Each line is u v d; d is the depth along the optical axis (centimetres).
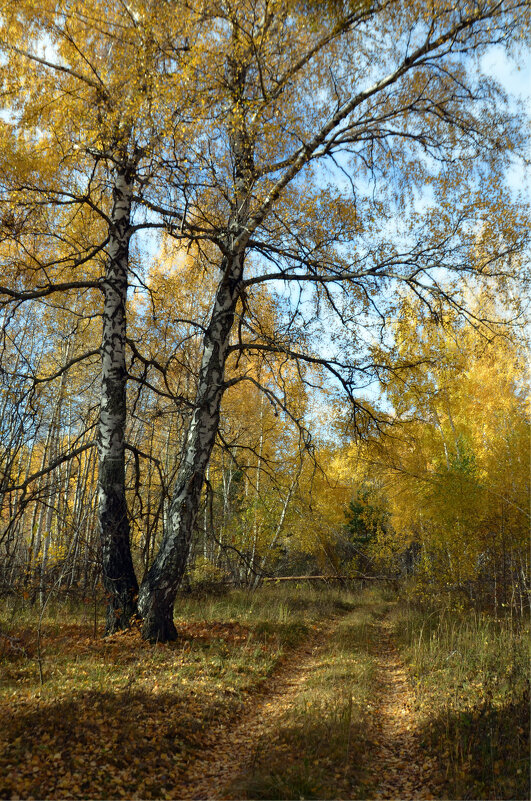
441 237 939
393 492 1788
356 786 403
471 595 1370
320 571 2258
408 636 1015
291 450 1623
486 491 1325
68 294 1159
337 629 1176
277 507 1692
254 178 828
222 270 948
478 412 1788
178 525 855
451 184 916
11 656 700
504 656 732
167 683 615
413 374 1108
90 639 799
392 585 2198
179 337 1322
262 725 553
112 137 756
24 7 737
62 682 588
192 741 483
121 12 766
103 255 1149
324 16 686
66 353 1513
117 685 586
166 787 403
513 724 484
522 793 373
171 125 671
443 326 1031
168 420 1477
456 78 819
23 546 1470
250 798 372
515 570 1388
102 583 895
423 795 397
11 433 966
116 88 729
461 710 545
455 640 902
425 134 880
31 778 381
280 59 783
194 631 909
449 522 1355
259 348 941
